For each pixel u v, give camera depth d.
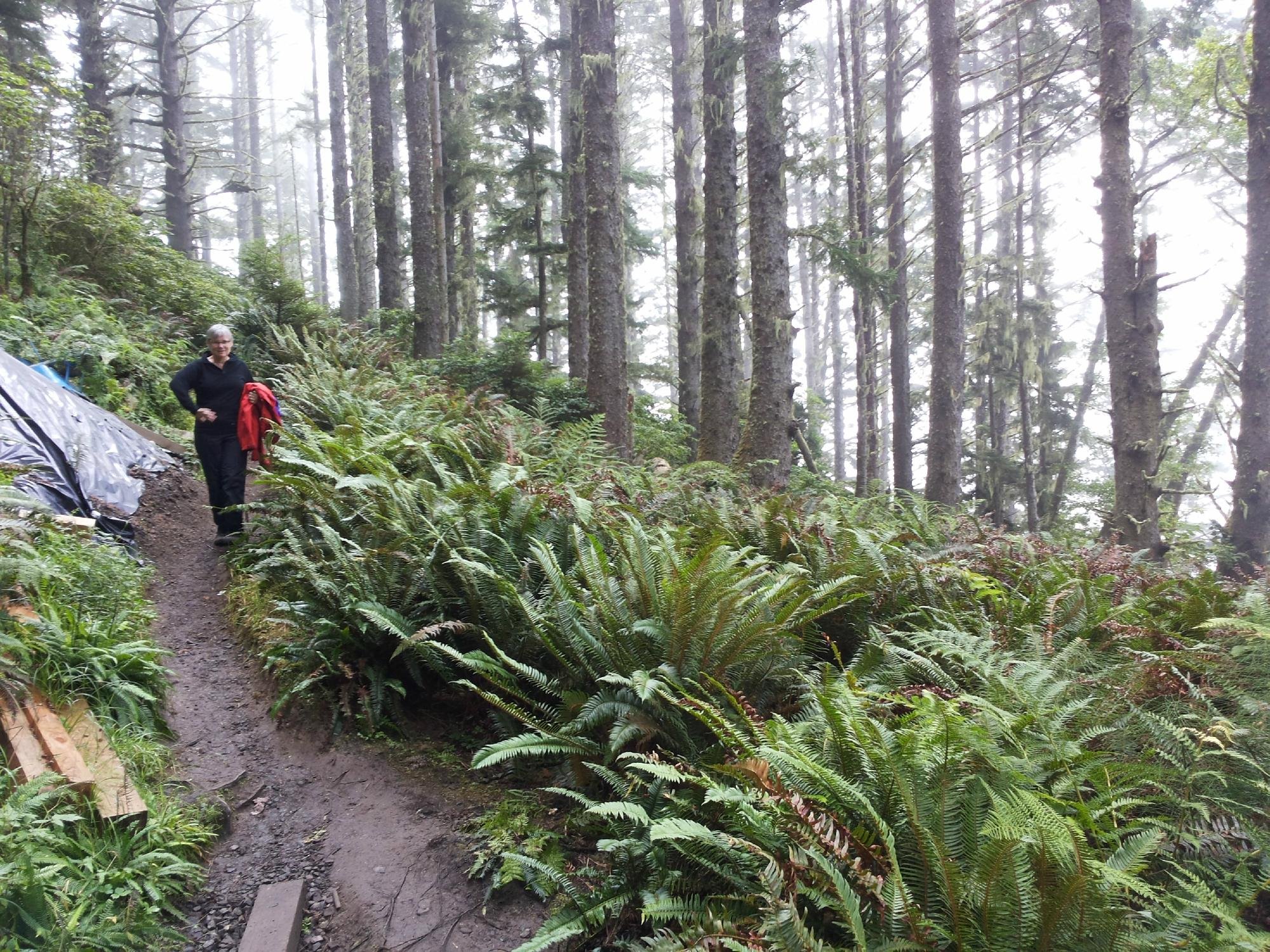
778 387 11.12
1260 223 10.86
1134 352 10.35
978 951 1.96
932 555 5.43
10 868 2.30
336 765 3.74
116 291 11.78
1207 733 2.71
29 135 9.89
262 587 5.22
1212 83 13.95
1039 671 3.10
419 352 17.30
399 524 4.51
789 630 3.81
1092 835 2.39
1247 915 2.32
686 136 19.02
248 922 2.76
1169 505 16.27
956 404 13.49
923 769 2.36
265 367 11.59
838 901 2.17
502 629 3.95
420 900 2.92
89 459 6.35
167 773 3.46
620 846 2.70
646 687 3.02
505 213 20.30
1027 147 23.16
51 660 3.50
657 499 6.21
